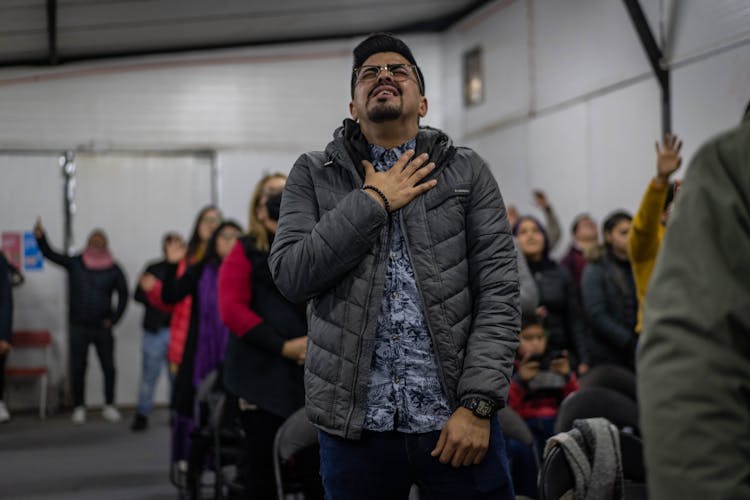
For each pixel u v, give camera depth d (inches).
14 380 389.7
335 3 362.3
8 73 389.1
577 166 312.0
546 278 206.4
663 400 44.9
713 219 46.4
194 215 413.7
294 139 419.5
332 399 82.8
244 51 415.8
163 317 341.7
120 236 406.9
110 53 398.3
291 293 84.3
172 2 333.4
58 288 397.1
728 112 235.5
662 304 46.7
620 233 198.1
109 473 247.8
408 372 82.9
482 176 87.8
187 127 411.8
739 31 230.5
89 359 401.1
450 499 83.4
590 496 88.8
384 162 88.9
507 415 123.6
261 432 137.9
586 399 127.9
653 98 268.1
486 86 377.1
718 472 43.2
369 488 83.8
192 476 181.8
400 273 84.2
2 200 394.3
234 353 138.2
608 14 290.5
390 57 88.6
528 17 340.8
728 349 44.6
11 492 223.6
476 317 84.5
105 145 402.6
